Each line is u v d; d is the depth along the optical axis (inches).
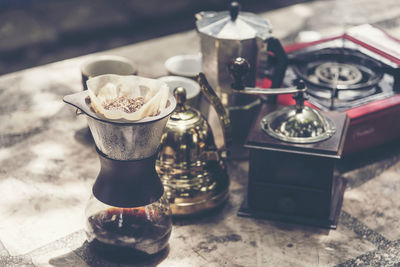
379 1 70.3
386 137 50.1
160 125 37.6
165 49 62.7
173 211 43.6
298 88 42.5
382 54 53.1
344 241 42.5
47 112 54.0
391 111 48.8
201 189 43.6
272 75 51.4
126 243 39.7
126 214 39.8
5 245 42.2
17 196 45.9
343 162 49.1
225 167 45.9
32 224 43.7
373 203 45.6
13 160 49.1
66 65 60.4
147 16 130.5
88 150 50.2
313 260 41.1
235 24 46.9
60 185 46.9
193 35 65.4
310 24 66.4
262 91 43.0
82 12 132.3
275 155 42.5
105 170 38.7
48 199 45.7
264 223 43.9
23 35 123.0
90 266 40.7
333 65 52.2
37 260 41.1
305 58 53.1
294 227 43.6
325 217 43.7
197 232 43.1
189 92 48.1
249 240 42.5
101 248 40.3
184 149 43.1
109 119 36.7
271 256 41.4
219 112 43.4
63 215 44.4
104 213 39.9
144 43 63.9
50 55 115.7
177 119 43.2
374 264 40.9
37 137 51.4
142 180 38.7
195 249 41.8
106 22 128.0
